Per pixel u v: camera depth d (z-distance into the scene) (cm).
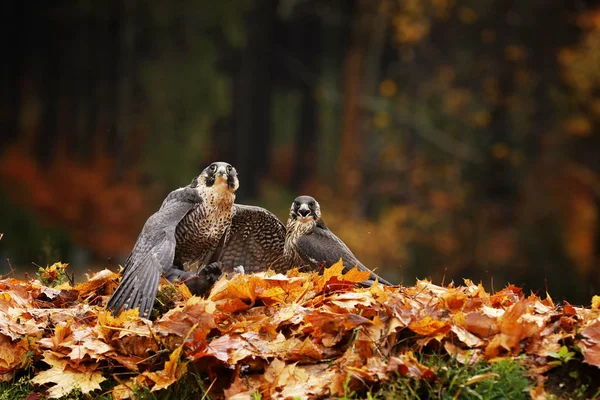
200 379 594
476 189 3091
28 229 2853
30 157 3650
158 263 688
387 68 3744
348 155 3594
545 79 3138
